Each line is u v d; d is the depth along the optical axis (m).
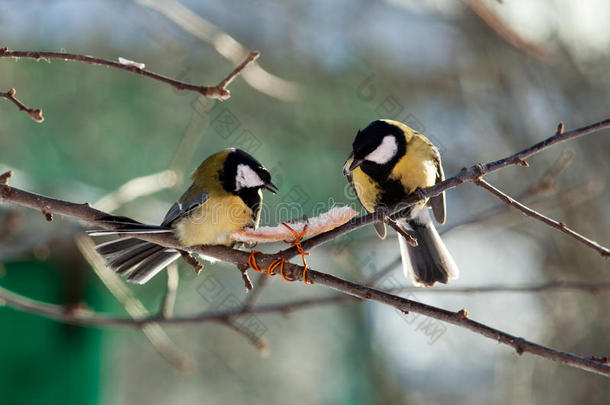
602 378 10.55
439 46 13.86
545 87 12.02
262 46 13.81
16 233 8.92
